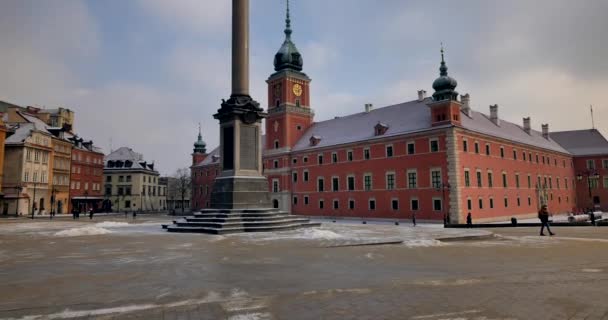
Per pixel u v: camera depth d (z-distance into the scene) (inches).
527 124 3235.7
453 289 385.4
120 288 399.5
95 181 4042.8
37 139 3105.3
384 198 2409.0
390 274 466.3
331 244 778.8
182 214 3595.0
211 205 1306.6
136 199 4788.4
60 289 397.4
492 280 427.2
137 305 336.2
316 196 2851.9
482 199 2231.8
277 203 3112.7
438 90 2220.7
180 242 839.1
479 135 2294.5
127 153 5014.8
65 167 3508.9
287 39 3262.8
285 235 983.6
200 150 4434.1
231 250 697.0
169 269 506.0
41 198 3152.1
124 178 4820.4
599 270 485.1
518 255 624.1
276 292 378.3
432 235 978.7
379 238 888.3
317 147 2849.4
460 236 900.0
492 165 2378.2
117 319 297.7
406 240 826.2
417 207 2228.1
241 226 1115.9
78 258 612.1
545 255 623.5
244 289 391.5
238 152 1275.8
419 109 2497.5
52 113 3996.1
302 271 487.8
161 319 296.7
